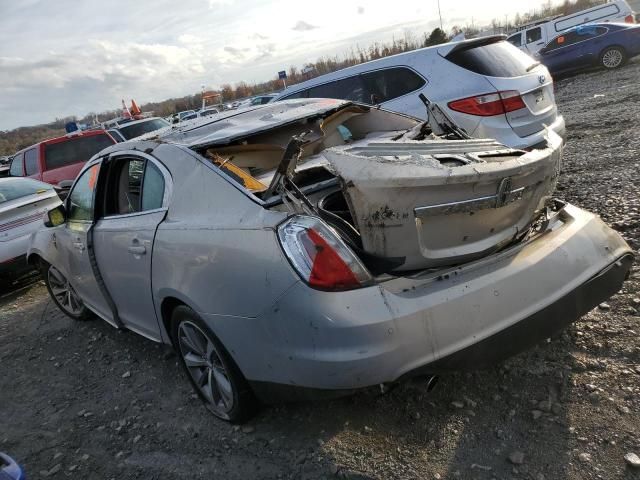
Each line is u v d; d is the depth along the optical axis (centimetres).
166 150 333
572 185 600
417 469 250
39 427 369
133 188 362
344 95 710
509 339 252
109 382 411
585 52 1708
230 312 268
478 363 248
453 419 276
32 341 534
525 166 249
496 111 572
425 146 273
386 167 232
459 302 242
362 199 236
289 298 240
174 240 301
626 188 545
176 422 337
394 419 285
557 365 299
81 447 335
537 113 593
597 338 313
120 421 353
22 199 729
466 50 614
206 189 296
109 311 438
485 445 256
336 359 230
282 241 245
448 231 246
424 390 242
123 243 354
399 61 650
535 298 259
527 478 233
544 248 272
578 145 798
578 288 270
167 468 296
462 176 232
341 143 405
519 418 268
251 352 265
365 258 247
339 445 276
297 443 286
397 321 231
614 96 1171
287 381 255
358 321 229
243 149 346
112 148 392
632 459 228
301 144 266
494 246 260
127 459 312
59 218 443
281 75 2636
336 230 252
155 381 396
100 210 402
